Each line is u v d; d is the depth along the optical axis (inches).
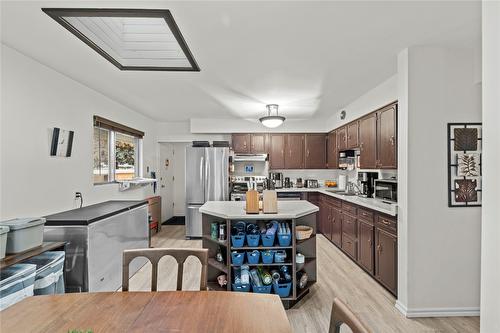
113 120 162.2
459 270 96.5
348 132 178.7
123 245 123.1
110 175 166.2
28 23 76.5
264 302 47.8
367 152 148.6
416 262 96.0
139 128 201.2
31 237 77.8
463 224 96.5
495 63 39.7
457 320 93.6
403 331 87.7
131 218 131.6
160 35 92.6
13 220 81.4
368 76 122.0
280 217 101.1
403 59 96.9
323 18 74.9
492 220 40.1
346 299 108.7
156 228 219.0
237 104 173.3
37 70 102.7
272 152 229.5
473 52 95.6
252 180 231.9
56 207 112.0
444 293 96.5
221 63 106.0
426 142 95.7
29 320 42.6
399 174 100.5
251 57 100.5
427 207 96.1
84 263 95.8
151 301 48.3
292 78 124.0
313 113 205.2
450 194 96.1
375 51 97.0
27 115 98.2
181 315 43.8
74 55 97.7
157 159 236.8
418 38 87.9
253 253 103.7
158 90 141.3
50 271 79.6
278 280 101.7
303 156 229.8
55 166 111.7
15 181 93.0
